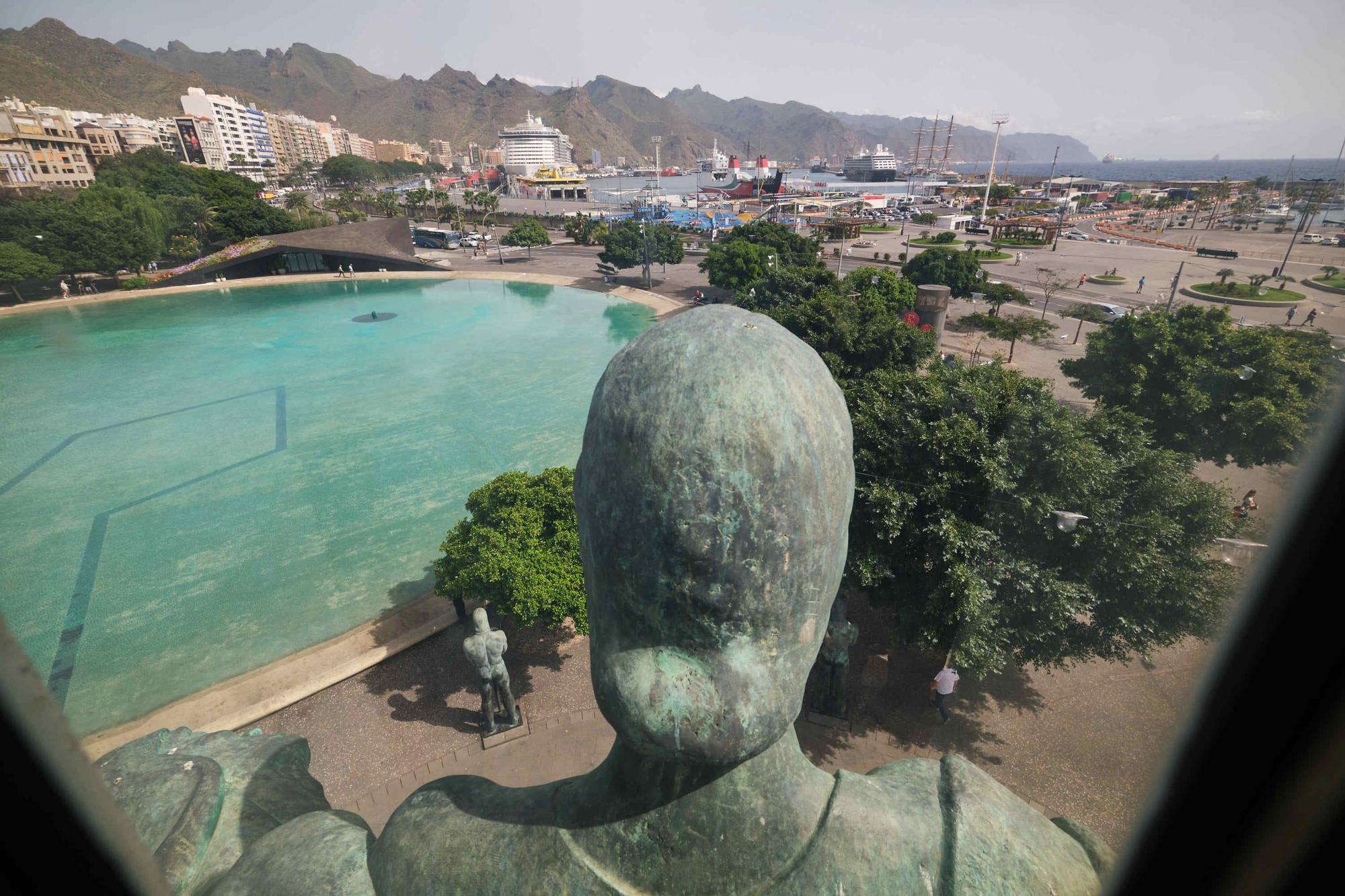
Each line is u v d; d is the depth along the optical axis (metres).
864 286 30.44
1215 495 9.99
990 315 36.78
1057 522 9.66
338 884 3.16
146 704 12.88
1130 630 9.73
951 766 3.32
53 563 17.59
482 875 3.02
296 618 15.37
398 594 16.19
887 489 10.12
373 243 61.56
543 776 10.63
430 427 26.14
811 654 2.90
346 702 12.34
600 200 159.88
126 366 34.56
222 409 28.39
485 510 13.47
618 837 2.95
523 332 41.00
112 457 23.89
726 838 2.86
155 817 3.69
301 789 4.20
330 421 26.94
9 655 2.04
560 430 25.70
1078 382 19.98
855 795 3.06
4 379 32.47
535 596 11.94
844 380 15.15
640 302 48.34
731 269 42.25
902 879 2.88
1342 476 2.54
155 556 17.86
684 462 2.55
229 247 60.19
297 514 19.94
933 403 10.97
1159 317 17.97
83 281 52.88
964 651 9.62
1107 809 9.63
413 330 41.81
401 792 10.42
